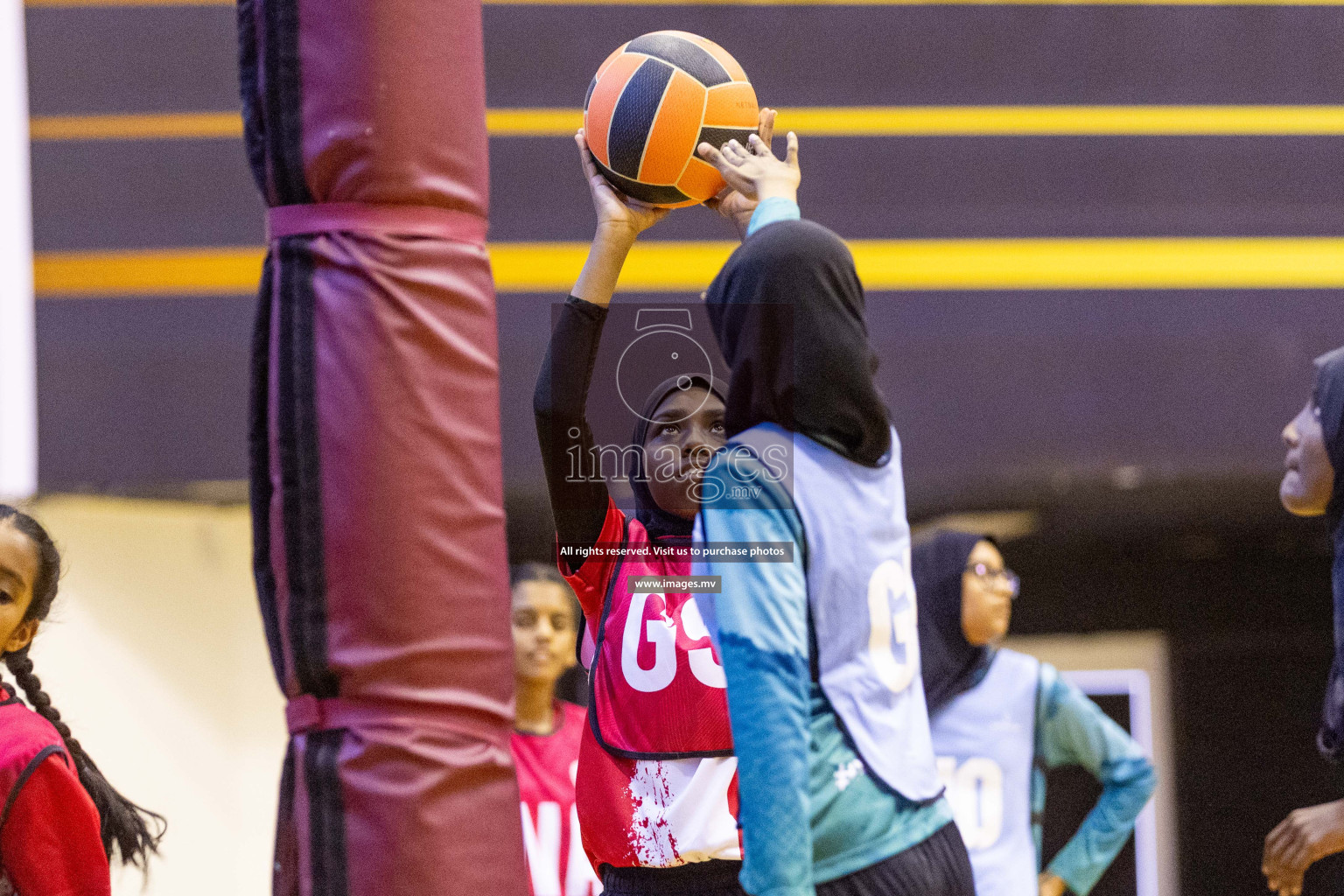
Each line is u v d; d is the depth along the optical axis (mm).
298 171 6090
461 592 5996
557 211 14977
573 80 15070
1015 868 11359
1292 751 19031
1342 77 15547
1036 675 11742
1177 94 15508
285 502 5961
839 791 5012
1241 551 19156
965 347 15289
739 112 6367
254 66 6289
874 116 15305
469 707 5941
